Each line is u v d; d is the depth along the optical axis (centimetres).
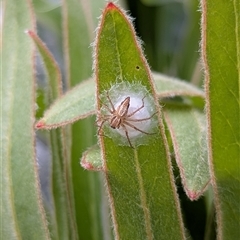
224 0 12
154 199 12
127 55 12
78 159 15
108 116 12
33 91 15
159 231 12
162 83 15
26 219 14
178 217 12
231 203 12
